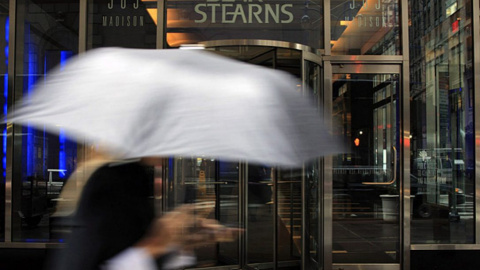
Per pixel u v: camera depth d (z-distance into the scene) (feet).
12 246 15.90
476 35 16.97
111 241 4.10
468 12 17.16
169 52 3.26
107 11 16.79
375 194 16.88
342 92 17.01
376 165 16.94
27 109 2.73
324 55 16.92
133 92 2.79
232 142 2.39
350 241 16.76
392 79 17.13
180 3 16.83
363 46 17.08
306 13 17.02
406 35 17.03
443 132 16.93
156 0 16.71
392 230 16.80
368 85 17.06
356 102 17.01
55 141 15.88
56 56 16.69
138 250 4.15
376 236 16.80
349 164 16.92
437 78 17.07
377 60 16.98
